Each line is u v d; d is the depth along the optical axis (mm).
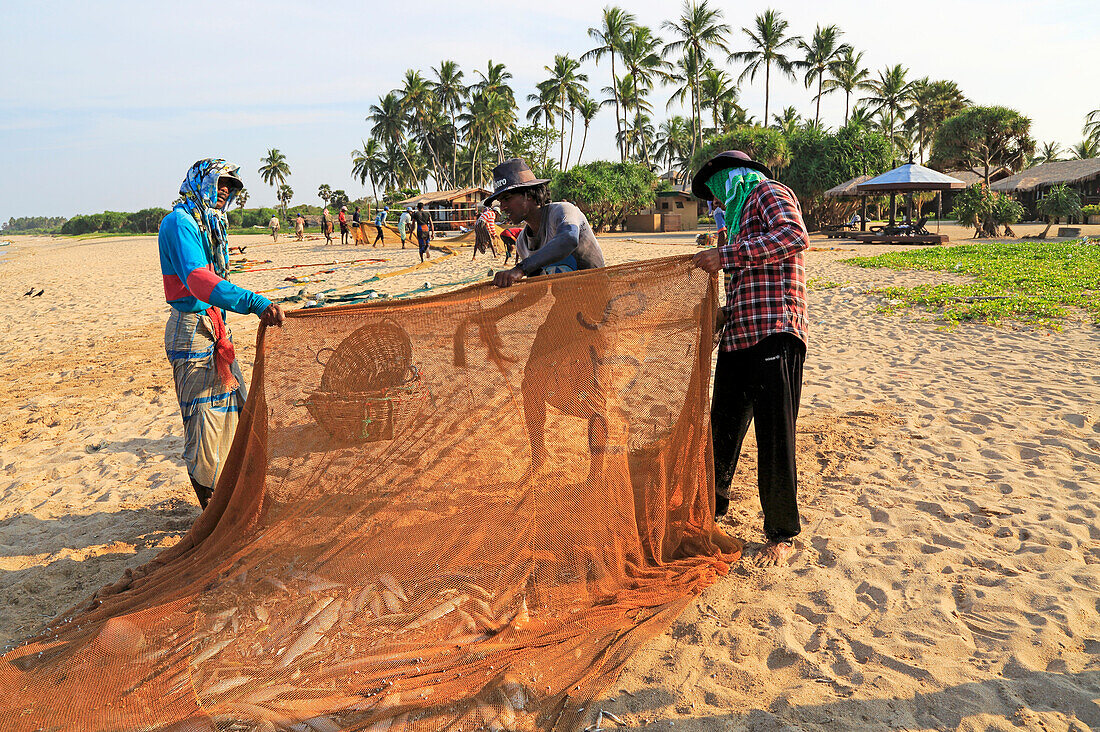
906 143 78375
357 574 3328
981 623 3189
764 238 3598
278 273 25016
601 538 3479
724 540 3920
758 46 72875
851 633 3186
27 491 5379
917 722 2611
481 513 3465
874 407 6492
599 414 3631
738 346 3850
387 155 109062
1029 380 7098
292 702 2707
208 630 3086
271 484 3688
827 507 4469
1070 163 52375
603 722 2697
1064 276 14727
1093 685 2730
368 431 3590
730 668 2977
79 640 3070
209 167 4035
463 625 3139
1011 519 4133
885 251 26344
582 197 50875
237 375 4387
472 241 37438
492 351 3619
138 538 4410
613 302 3668
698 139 78000
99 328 13508
